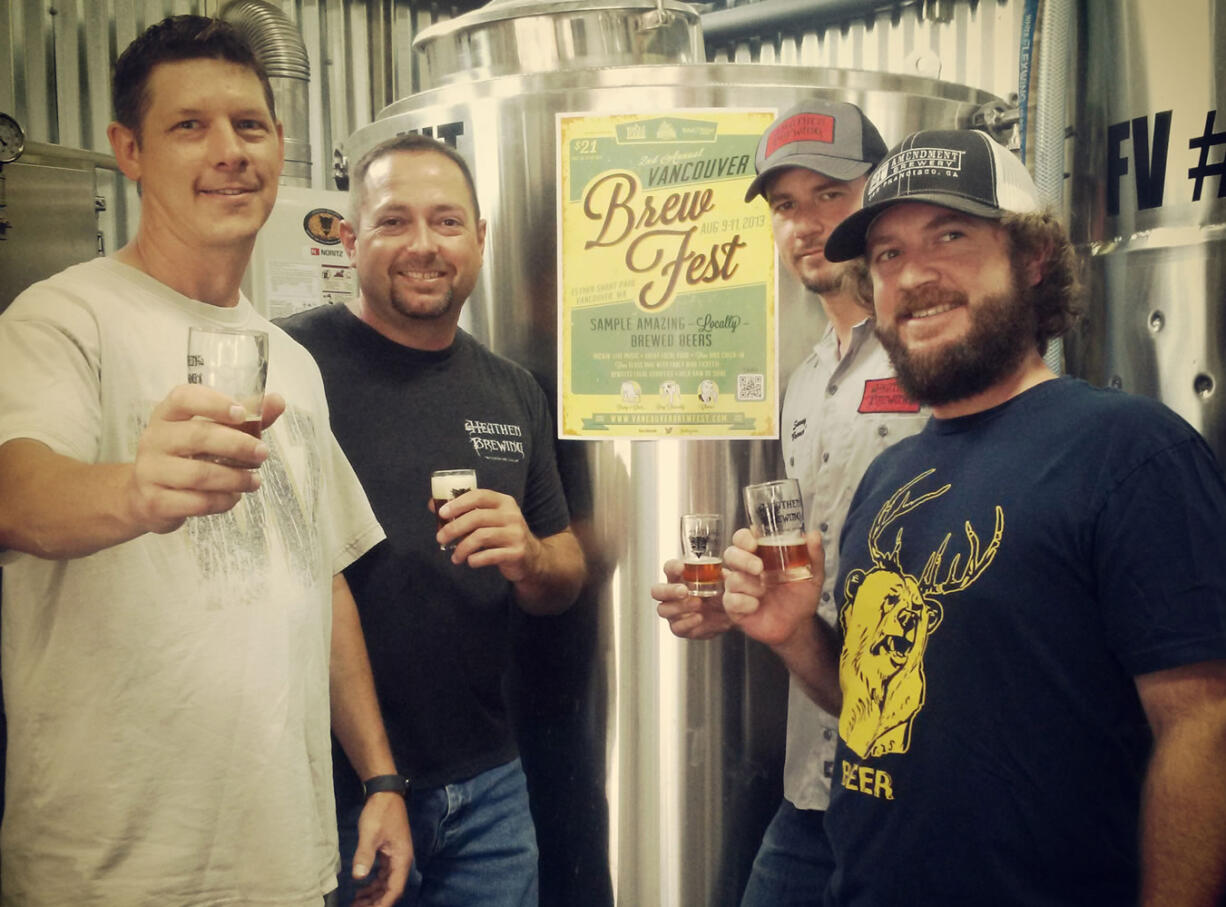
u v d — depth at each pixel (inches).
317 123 129.8
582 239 72.9
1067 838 45.5
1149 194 69.3
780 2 123.5
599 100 71.9
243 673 50.5
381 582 68.0
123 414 48.7
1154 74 68.3
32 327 47.2
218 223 52.8
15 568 48.8
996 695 46.4
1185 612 42.4
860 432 68.1
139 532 41.0
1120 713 45.8
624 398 72.8
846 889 51.8
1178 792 42.0
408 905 68.9
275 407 44.2
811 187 68.5
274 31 108.3
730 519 72.1
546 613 74.1
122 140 54.1
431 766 69.0
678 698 73.2
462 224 70.1
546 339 74.1
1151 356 69.8
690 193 71.2
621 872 74.7
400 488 68.8
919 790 48.0
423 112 77.8
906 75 72.9
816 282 69.3
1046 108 72.2
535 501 73.8
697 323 71.6
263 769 50.8
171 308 51.9
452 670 69.7
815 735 70.9
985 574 47.0
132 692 48.4
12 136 88.9
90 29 118.9
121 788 48.3
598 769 74.7
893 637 50.3
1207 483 43.7
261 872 50.6
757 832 73.4
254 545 52.2
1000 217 49.9
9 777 50.0
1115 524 44.1
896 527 52.1
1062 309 52.9
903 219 52.2
